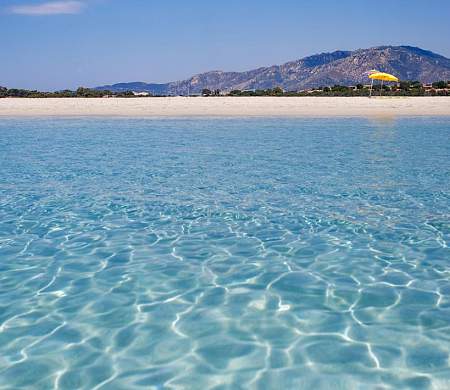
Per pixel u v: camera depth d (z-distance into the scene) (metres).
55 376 3.67
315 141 18.30
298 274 5.68
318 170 12.45
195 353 3.98
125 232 7.32
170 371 3.73
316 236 7.11
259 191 10.02
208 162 13.77
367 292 5.16
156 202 9.13
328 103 36.28
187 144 17.56
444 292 5.15
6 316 4.66
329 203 9.02
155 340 4.20
